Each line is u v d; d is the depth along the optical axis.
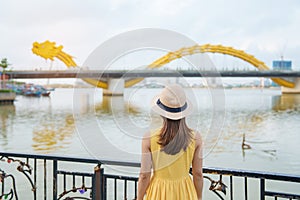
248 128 26.25
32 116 37.09
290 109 43.97
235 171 2.32
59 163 10.38
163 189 1.89
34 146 18.88
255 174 2.25
